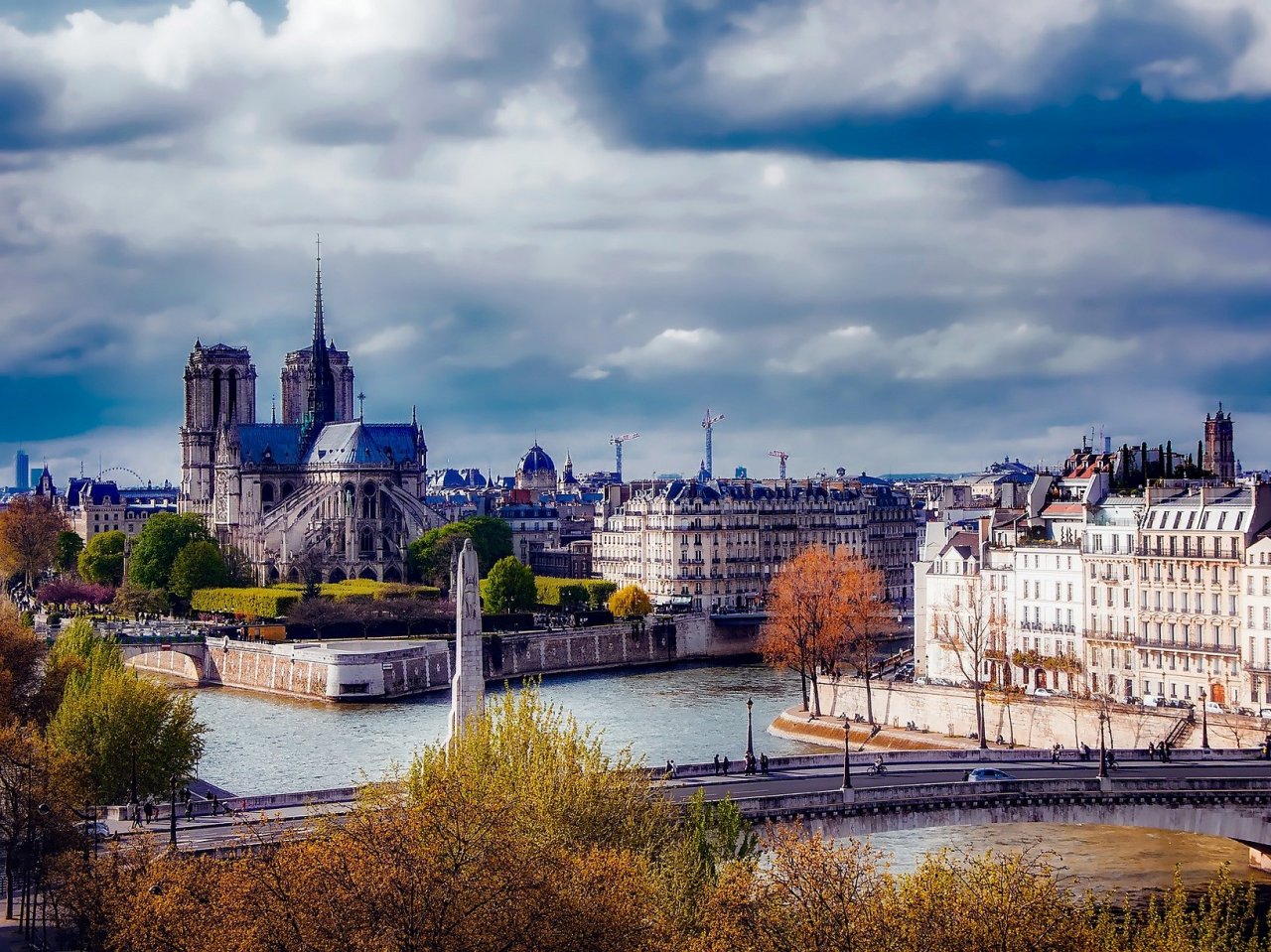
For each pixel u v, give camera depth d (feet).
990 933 522.47
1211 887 628.28
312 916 530.27
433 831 568.00
